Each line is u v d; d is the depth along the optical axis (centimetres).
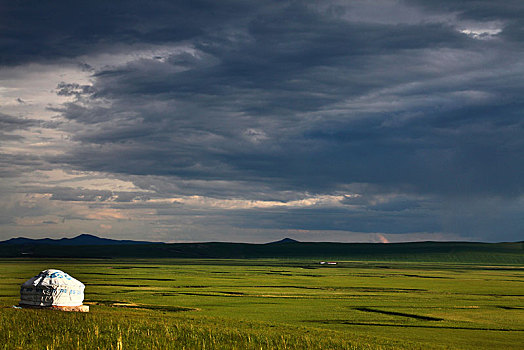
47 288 6241
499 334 7088
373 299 11662
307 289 14312
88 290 12594
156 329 5284
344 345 5188
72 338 4675
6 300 9144
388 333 7006
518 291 14575
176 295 11844
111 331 5025
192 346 4725
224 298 11350
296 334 5719
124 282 15738
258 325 6362
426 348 5528
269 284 16100
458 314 9200
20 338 4572
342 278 19938
